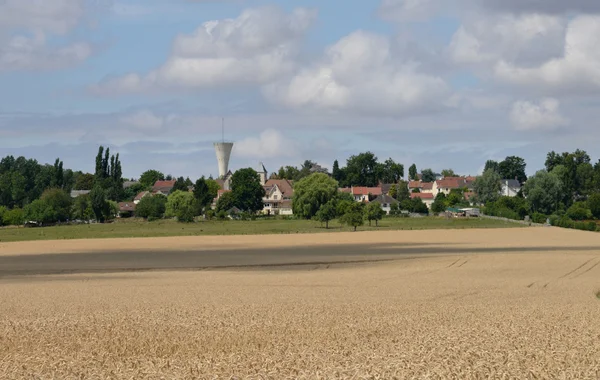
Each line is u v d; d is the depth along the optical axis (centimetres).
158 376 2778
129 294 5641
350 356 3080
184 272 7512
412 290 5850
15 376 2808
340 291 5788
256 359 3064
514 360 2936
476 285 6238
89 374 2830
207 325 4022
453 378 2659
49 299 5356
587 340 3406
